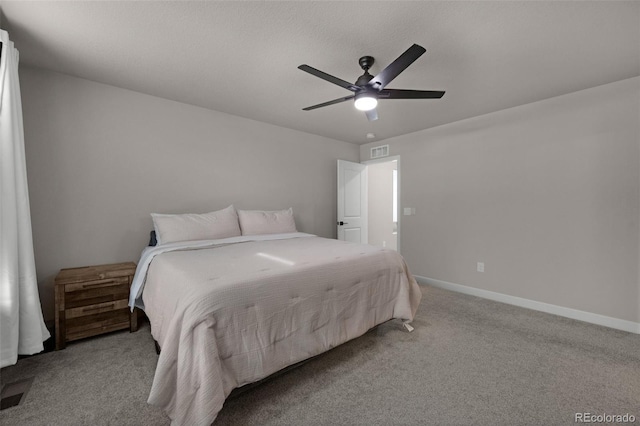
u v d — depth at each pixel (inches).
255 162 148.4
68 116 98.6
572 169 109.3
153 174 116.9
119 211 109.2
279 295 64.4
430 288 150.6
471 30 71.0
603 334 94.3
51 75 95.4
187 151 125.5
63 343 83.7
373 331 95.9
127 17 67.7
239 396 62.4
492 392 64.1
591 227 105.4
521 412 57.7
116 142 108.2
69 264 99.3
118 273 93.4
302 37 74.9
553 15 65.3
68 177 99.0
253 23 69.6
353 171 189.8
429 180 157.8
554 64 87.8
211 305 54.4
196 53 83.6
